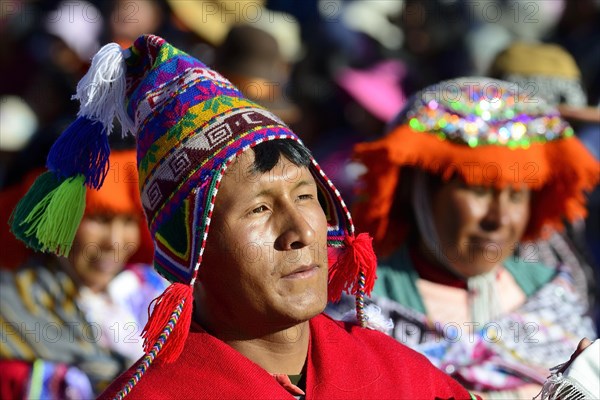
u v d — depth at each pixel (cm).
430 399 683
